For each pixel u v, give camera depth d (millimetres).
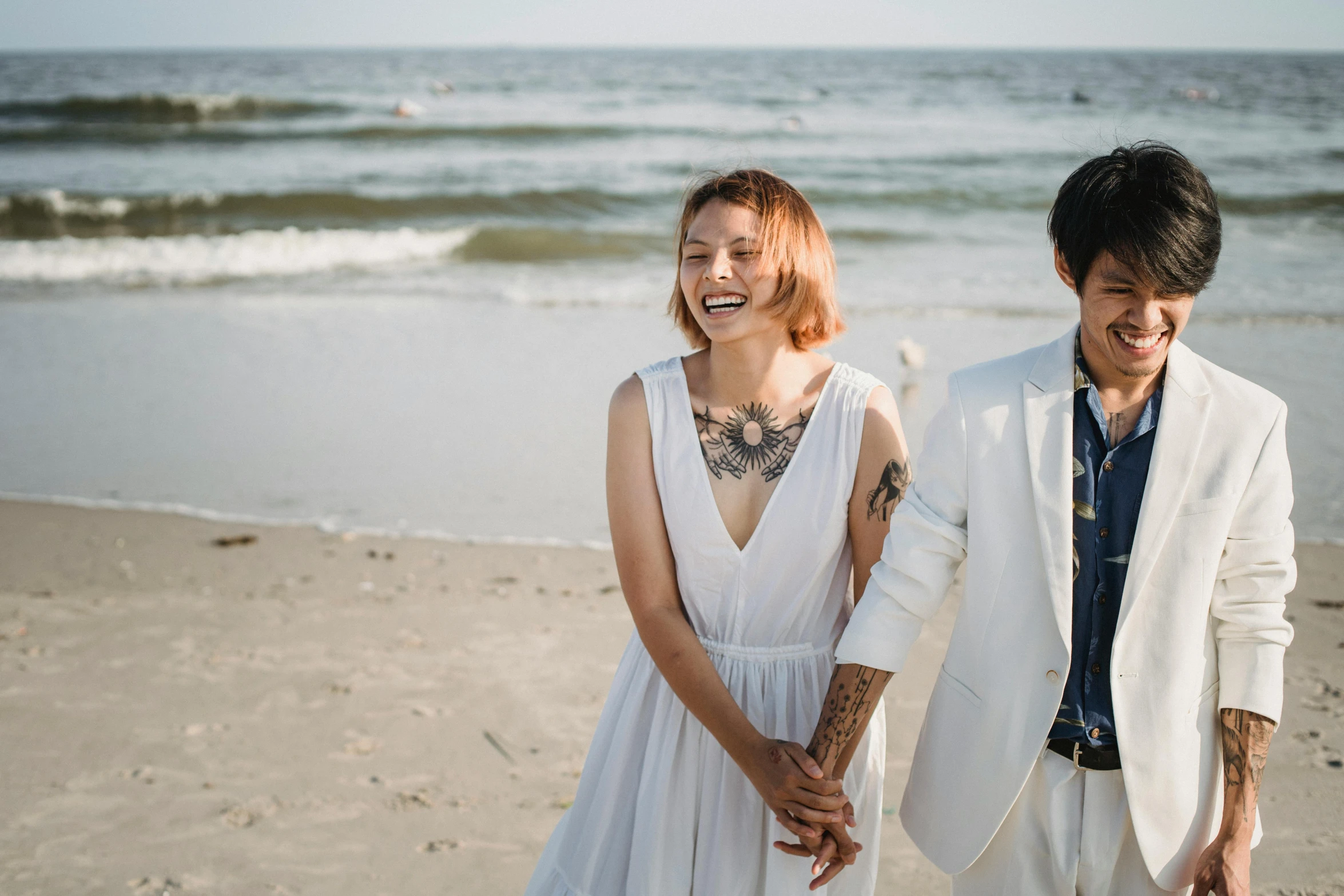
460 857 2926
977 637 1775
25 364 8883
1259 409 1687
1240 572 1690
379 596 4758
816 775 1739
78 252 13883
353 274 13547
